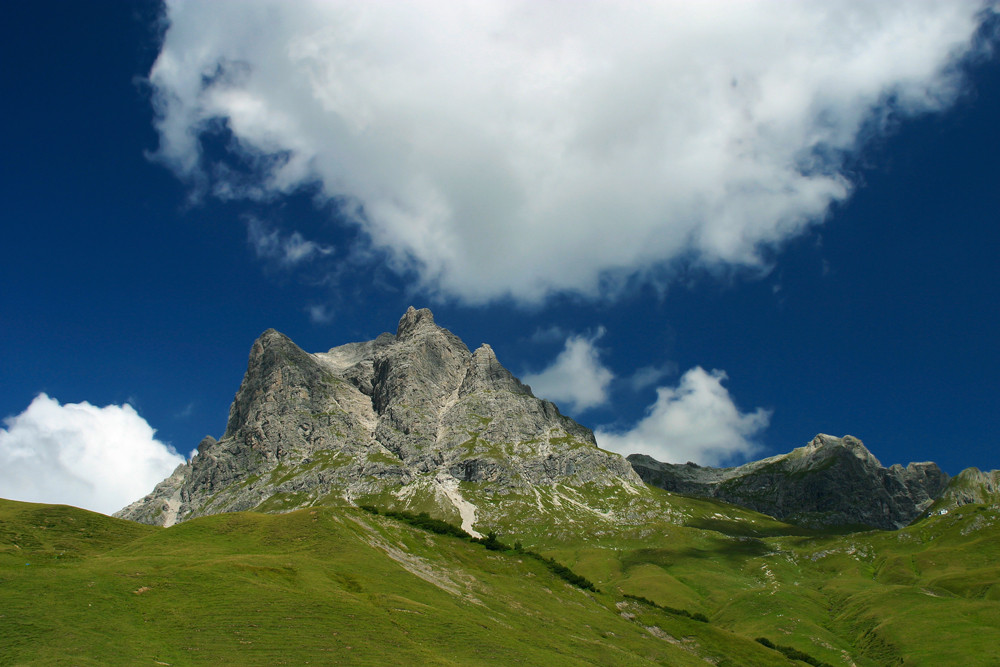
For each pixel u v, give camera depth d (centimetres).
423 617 12381
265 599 11088
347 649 10038
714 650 17575
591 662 13312
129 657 8550
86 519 18962
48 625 8838
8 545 16162
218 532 16350
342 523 18188
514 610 16000
